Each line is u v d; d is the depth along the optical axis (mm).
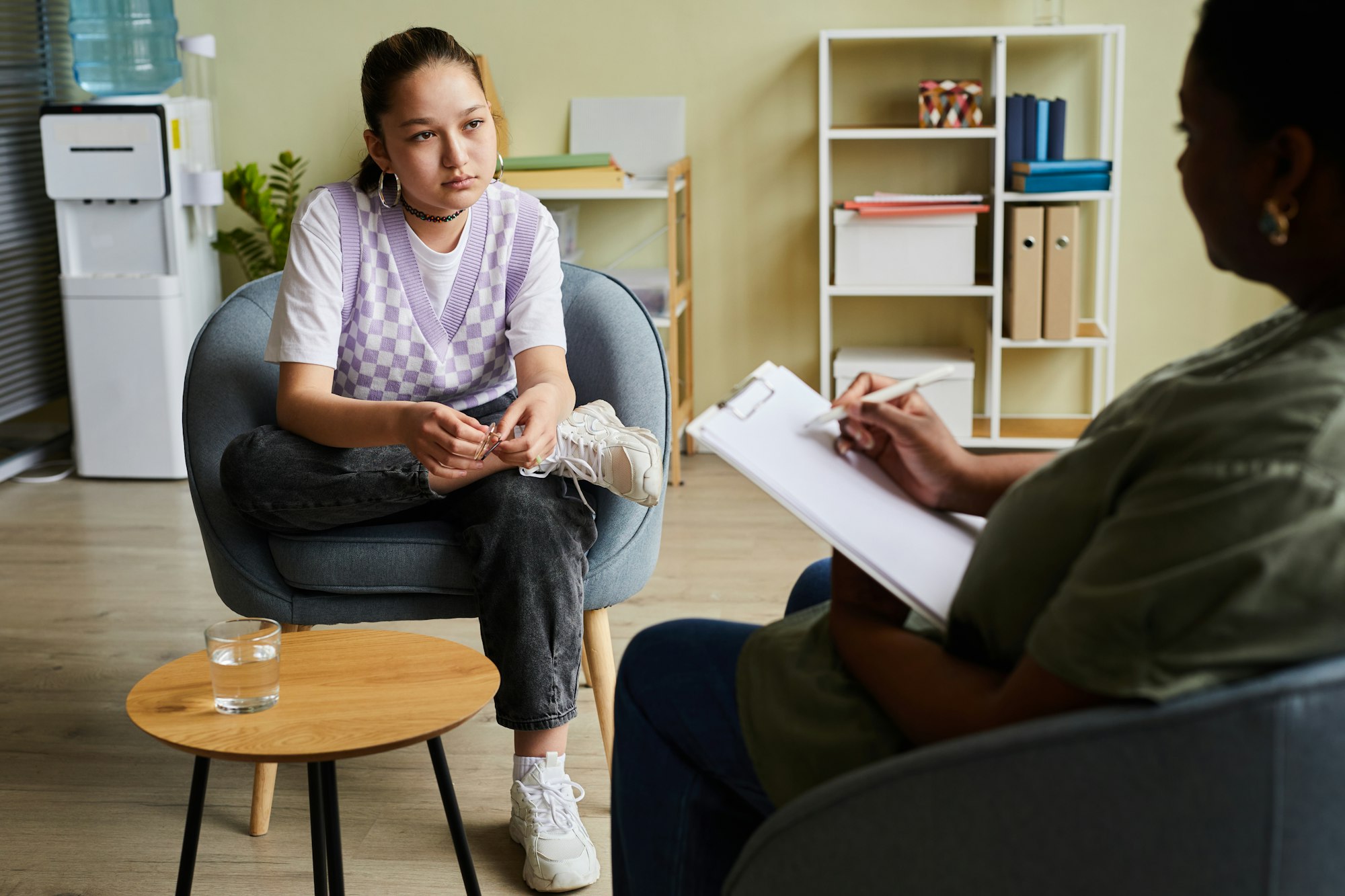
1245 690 638
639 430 1752
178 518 3197
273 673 1217
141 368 3459
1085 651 679
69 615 2564
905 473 995
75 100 3916
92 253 3439
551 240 1849
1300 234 685
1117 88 3252
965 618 835
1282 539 630
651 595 2645
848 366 3447
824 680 965
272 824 1780
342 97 3768
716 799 1083
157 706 1229
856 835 772
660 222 3750
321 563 1703
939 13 3502
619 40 3645
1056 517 767
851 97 3592
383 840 1729
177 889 1298
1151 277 3602
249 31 3742
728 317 3779
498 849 1705
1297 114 655
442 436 1547
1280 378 664
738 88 3631
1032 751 690
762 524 3111
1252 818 652
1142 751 663
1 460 3590
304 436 1707
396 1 3693
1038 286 3328
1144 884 685
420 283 1773
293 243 1750
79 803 1836
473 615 1739
